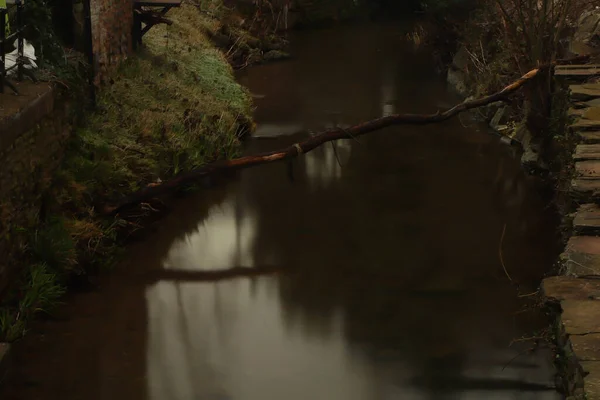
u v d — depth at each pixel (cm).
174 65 1340
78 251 840
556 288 622
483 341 734
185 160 1091
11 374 679
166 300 809
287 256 907
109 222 920
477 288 829
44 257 793
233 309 794
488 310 786
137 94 1157
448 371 689
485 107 1380
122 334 746
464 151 1238
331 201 1055
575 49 1161
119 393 659
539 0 1381
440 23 1794
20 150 756
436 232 960
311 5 2211
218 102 1314
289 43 2008
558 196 1020
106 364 698
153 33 1495
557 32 1159
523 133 1238
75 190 880
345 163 1193
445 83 1641
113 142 1001
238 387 670
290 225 985
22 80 845
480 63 1468
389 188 1095
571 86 1009
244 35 1855
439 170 1158
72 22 1048
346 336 745
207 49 1600
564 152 983
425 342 734
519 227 971
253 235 957
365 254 905
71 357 707
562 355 639
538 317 770
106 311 784
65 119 904
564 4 1189
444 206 1034
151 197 933
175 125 1135
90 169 916
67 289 817
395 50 1941
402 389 666
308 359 711
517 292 820
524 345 726
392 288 833
